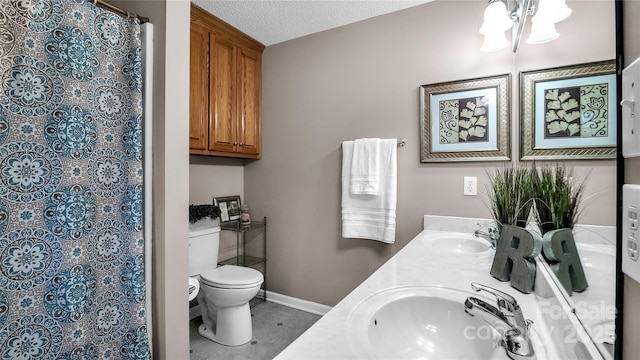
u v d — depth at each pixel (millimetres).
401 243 2141
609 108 564
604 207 550
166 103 1349
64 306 1112
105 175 1246
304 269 2576
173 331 1389
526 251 898
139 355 1309
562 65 1144
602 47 644
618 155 390
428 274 1084
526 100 1550
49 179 1080
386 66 2205
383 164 2143
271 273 2736
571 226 672
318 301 2512
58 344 1097
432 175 2027
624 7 379
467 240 1711
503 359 592
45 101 1069
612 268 445
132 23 1339
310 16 2240
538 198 894
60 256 1105
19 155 1013
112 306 1262
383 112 2217
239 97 2518
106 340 1236
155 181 1375
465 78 1914
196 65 2133
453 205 1958
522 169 1244
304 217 2572
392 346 781
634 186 339
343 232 2262
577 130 812
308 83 2541
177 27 1398
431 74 2035
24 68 1021
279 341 2074
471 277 1050
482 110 1846
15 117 1004
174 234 1394
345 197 2270
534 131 1487
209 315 2225
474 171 1884
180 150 1419
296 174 2609
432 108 2014
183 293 1437
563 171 848
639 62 320
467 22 1925
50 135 1082
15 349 1000
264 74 2760
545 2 999
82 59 1163
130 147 1329
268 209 2754
